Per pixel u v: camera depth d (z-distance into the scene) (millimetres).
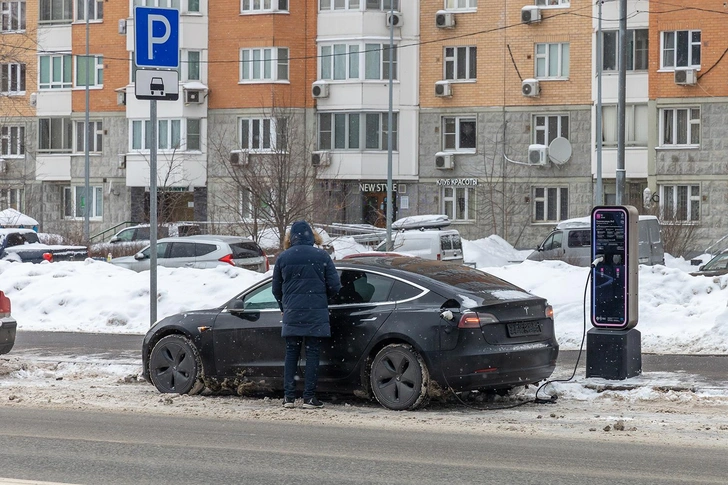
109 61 53812
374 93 48875
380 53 48938
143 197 52500
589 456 8977
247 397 12852
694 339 17547
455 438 9898
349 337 11883
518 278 22719
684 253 41406
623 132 27766
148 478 8141
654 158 44500
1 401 12422
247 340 12523
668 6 44062
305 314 11672
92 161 54250
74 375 15047
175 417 11258
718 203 43719
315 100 49469
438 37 48750
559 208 47312
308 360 11773
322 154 48188
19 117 57062
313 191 40000
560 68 47125
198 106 50562
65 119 56344
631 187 46688
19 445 9523
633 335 13328
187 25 50406
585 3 46469
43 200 56906
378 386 11727
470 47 48406
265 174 38031
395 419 11047
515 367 11508
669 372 14328
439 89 48281
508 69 47750
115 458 8930
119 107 53688
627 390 12703
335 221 45969
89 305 23516
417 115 49188
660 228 36625
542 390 12758
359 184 49219
